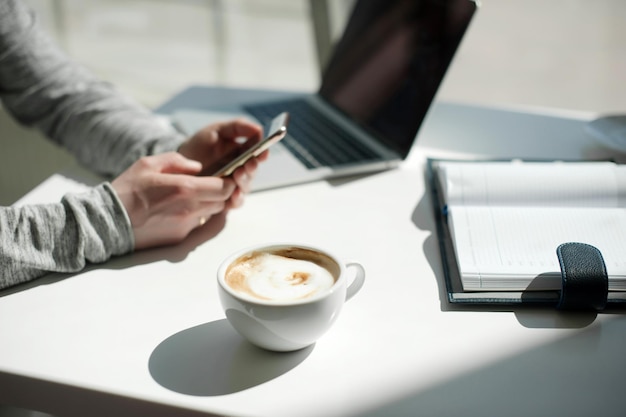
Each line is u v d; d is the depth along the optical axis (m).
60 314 0.64
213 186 0.78
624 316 0.63
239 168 0.80
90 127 1.00
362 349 0.58
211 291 0.68
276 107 1.28
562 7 4.30
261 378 0.55
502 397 0.52
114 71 3.58
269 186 0.93
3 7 1.02
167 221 0.75
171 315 0.64
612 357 0.57
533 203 0.80
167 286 0.69
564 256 0.64
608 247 0.69
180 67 3.66
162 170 0.80
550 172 0.82
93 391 0.54
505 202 0.81
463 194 0.81
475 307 0.64
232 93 1.43
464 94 3.38
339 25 1.69
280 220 0.84
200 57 3.78
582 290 0.62
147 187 0.75
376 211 0.86
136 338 0.60
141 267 0.73
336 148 1.04
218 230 0.82
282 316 0.52
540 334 0.60
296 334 0.54
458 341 0.59
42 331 0.61
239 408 0.51
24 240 0.69
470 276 0.66
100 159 0.98
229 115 1.23
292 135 1.11
